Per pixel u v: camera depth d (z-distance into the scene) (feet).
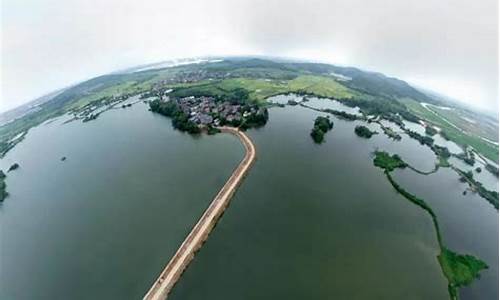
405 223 401.49
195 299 289.74
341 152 606.14
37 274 344.69
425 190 483.10
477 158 637.30
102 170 567.59
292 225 391.04
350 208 428.15
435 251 355.36
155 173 537.24
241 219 402.52
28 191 530.68
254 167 540.11
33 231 419.54
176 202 446.19
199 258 337.31
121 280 320.50
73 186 522.88
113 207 447.83
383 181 504.02
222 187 479.82
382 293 296.51
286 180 498.69
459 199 465.47
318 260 335.47
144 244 366.84
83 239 388.78
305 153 597.11
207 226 381.40
